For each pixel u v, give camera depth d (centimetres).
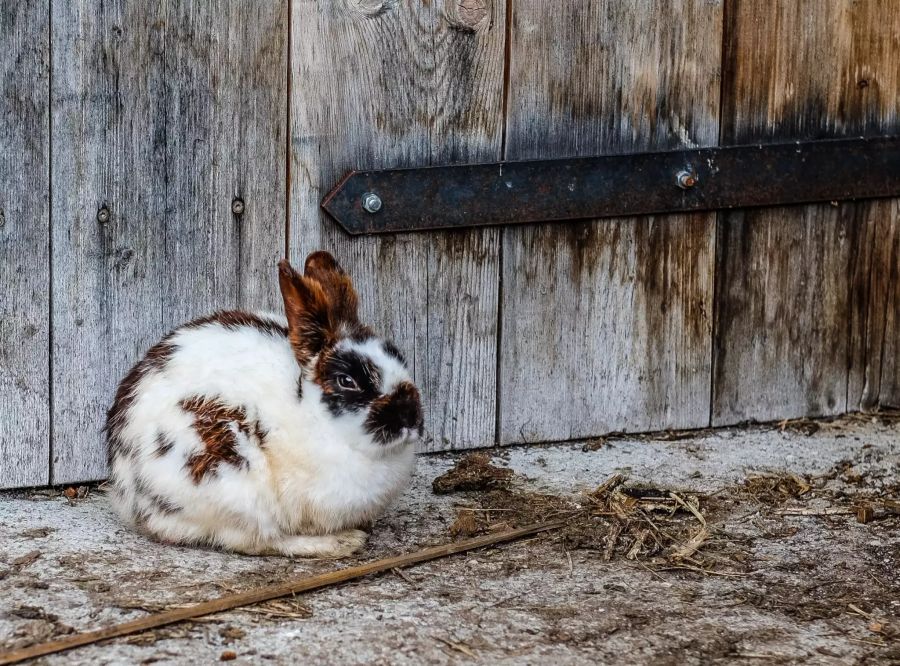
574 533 288
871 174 317
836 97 316
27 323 293
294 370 279
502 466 306
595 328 312
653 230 312
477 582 277
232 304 299
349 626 267
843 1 314
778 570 281
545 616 271
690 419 318
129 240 295
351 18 298
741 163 312
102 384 296
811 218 318
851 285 321
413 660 262
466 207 303
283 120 297
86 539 282
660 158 309
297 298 276
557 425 313
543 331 310
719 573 281
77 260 294
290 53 296
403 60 300
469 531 287
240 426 277
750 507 296
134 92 292
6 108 289
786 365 321
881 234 321
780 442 315
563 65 305
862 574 281
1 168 290
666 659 264
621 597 275
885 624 271
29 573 274
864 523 293
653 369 315
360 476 279
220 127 296
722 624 270
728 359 318
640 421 316
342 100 299
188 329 284
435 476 302
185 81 294
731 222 315
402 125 302
